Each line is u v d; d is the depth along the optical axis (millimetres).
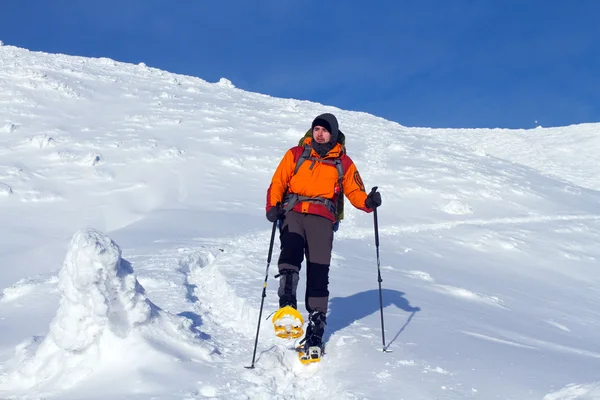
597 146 30031
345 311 4965
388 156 18875
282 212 3938
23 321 4758
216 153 16375
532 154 29234
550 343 4883
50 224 11070
